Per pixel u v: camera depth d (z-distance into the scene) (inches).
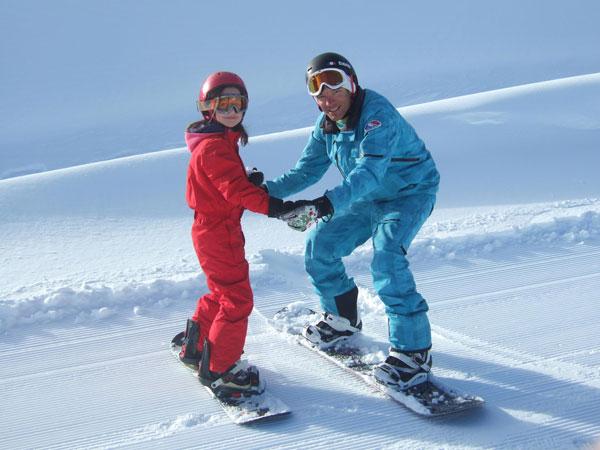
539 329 153.3
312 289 183.2
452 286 179.8
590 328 152.7
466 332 153.6
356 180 116.4
